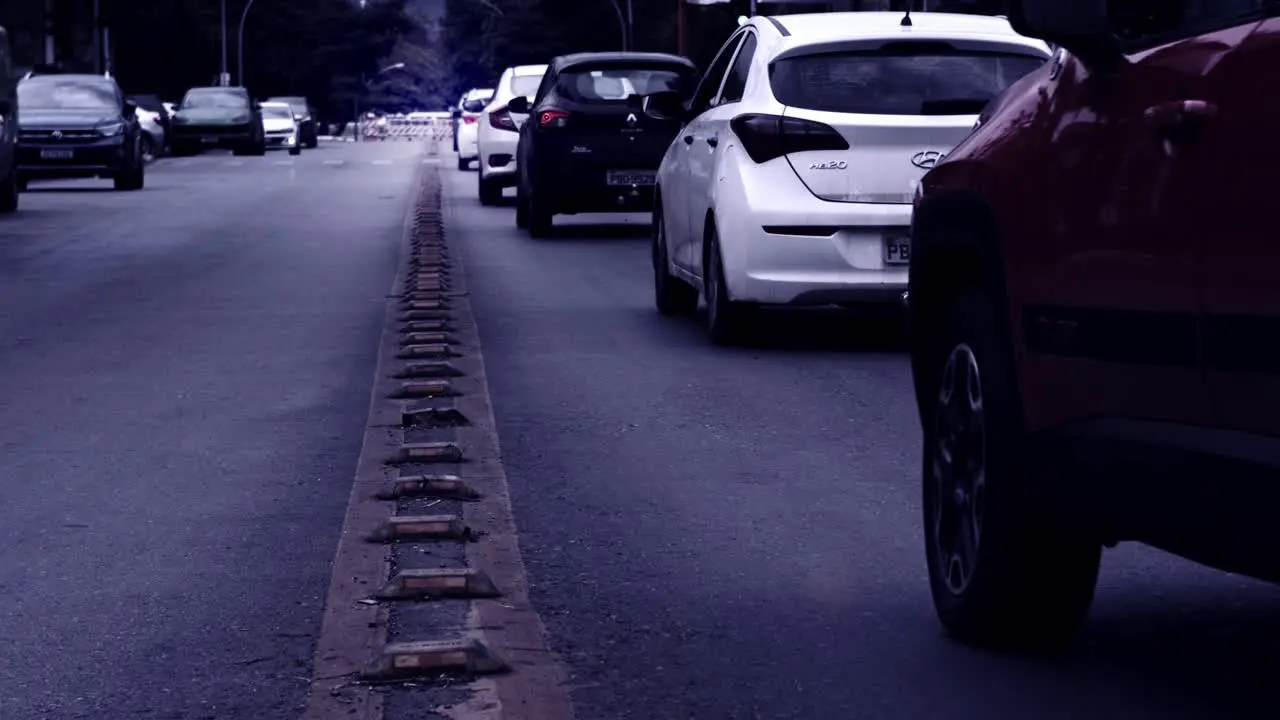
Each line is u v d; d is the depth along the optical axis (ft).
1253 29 12.50
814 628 17.22
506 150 91.09
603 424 28.60
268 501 22.99
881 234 35.45
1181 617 17.54
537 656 16.24
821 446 26.81
